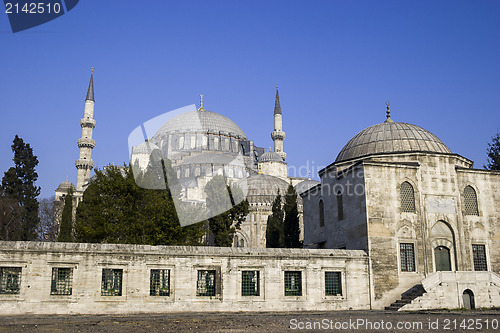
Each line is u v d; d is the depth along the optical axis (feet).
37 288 99.09
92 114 399.24
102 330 67.72
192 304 107.96
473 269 132.98
